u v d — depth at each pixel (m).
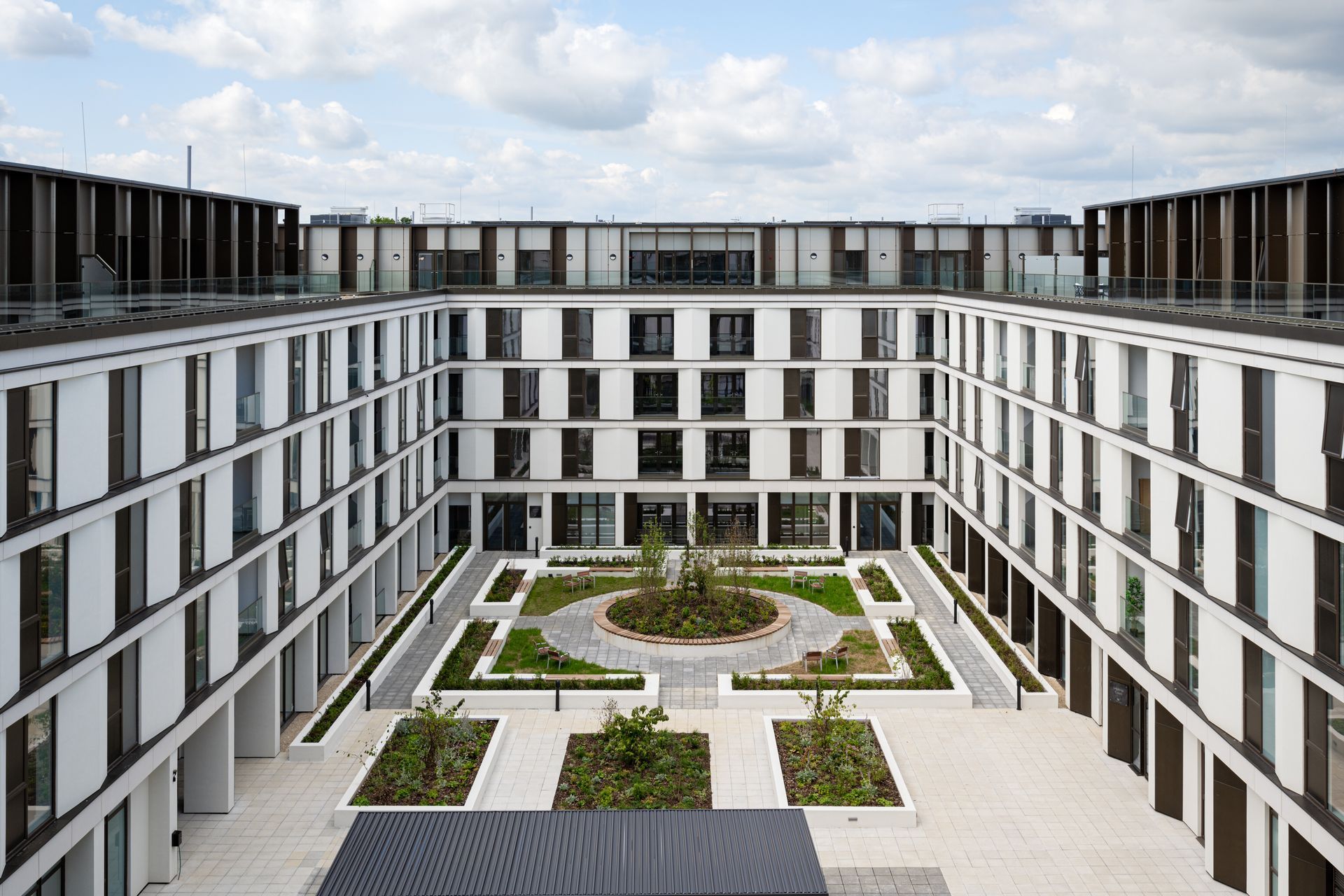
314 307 27.67
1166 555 22.17
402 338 37.62
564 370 44.84
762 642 33.22
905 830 22.48
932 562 42.50
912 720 28.11
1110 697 25.69
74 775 16.83
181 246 28.89
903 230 49.38
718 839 18.17
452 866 17.33
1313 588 16.59
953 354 40.91
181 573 20.67
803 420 44.91
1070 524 28.02
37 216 23.48
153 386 19.14
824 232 49.09
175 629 20.14
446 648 32.56
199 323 20.80
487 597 37.88
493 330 44.84
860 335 44.50
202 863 21.12
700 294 44.31
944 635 34.91
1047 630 30.72
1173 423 21.70
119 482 18.25
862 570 40.44
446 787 23.59
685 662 32.06
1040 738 26.97
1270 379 17.95
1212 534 19.92
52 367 15.97
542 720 27.97
